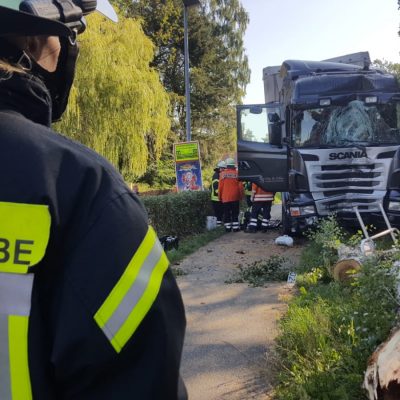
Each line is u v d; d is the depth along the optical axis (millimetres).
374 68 10633
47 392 930
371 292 4148
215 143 39312
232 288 6891
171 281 1083
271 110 10469
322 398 3314
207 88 37188
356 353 3672
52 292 959
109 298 951
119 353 948
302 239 10922
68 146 1039
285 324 4762
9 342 919
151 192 27234
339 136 9758
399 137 9680
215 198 13648
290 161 10125
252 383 3871
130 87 18078
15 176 960
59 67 1271
